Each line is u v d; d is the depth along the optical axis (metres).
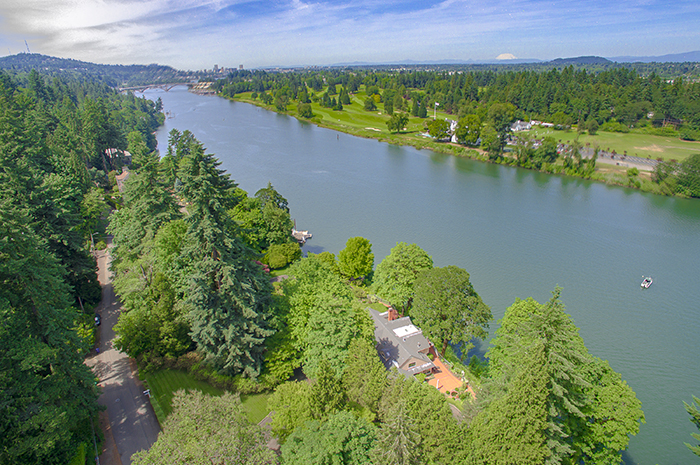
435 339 61.50
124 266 63.50
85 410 38.75
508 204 135.00
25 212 40.50
